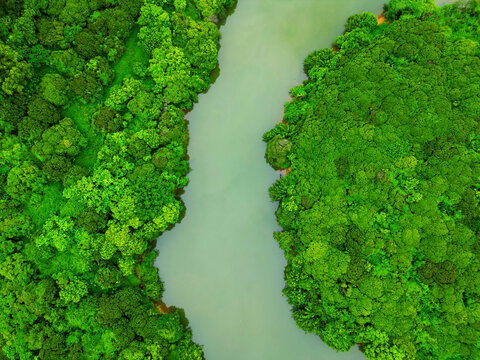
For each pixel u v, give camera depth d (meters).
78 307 34.06
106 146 36.00
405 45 35.09
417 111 33.75
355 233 32.56
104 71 36.88
